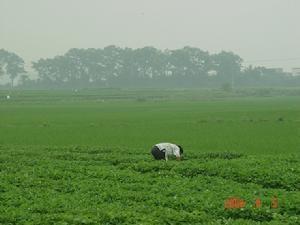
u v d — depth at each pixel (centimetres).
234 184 4766
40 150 8006
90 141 9831
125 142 9581
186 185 4653
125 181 5059
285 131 11031
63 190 4628
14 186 4716
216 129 11731
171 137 10269
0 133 11394
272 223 3422
